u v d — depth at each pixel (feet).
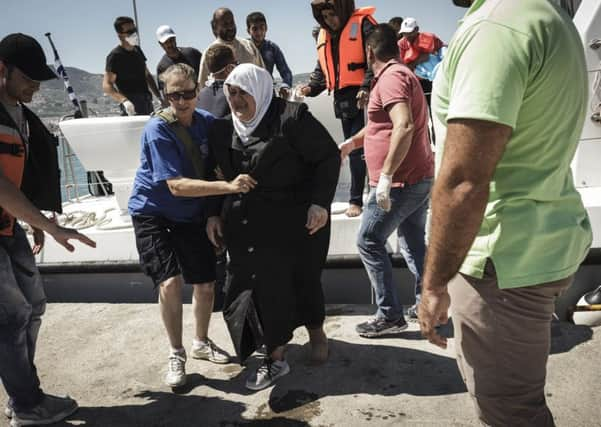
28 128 9.09
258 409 9.25
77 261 14.24
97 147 13.79
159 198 9.92
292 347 11.23
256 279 9.45
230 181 9.58
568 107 4.45
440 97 4.83
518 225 4.65
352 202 13.15
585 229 4.98
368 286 13.08
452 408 8.73
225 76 11.62
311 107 15.44
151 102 20.99
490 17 4.30
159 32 19.11
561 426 8.05
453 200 4.27
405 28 18.74
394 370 9.98
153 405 9.67
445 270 4.50
